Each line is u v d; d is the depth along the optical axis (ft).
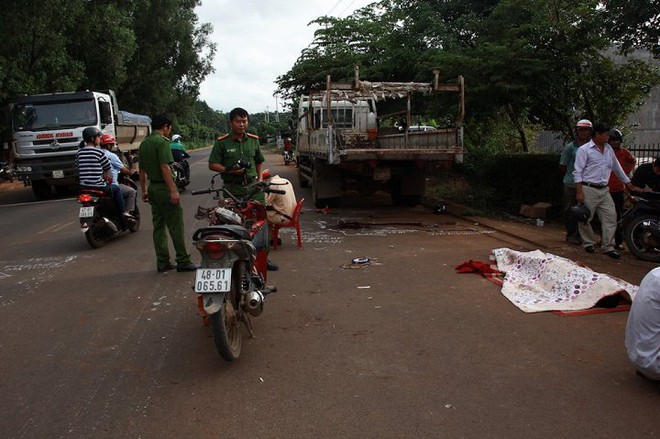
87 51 82.33
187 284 20.12
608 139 24.21
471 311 16.51
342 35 64.75
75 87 71.97
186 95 134.41
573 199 25.61
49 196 53.01
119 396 11.62
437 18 50.37
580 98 38.81
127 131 60.18
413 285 19.34
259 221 16.30
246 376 12.41
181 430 10.24
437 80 34.71
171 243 27.78
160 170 20.62
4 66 57.93
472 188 40.93
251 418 10.59
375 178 34.42
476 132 49.73
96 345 14.48
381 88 34.68
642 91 37.50
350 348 13.87
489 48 34.06
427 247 25.59
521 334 14.60
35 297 18.93
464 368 12.61
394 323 15.60
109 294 19.07
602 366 12.63
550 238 26.96
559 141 58.49
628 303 16.66
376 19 65.16
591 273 17.58
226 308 12.66
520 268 20.22
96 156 26.48
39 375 12.72
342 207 39.60
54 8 60.64
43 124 48.67
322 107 45.34
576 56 34.53
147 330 15.52
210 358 13.48
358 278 20.33
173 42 117.29
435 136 36.32
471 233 29.25
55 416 10.85
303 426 10.27
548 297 17.44
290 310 16.84
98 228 26.96
